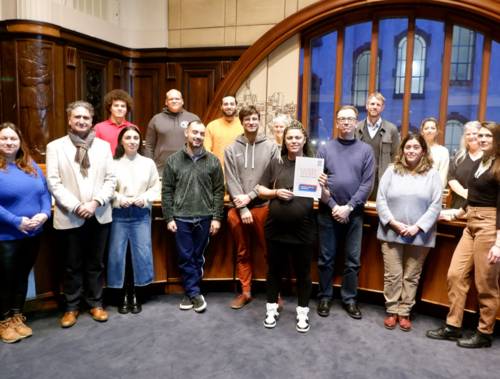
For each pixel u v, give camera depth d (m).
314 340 2.81
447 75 4.85
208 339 2.80
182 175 3.11
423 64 4.95
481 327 2.75
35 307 3.17
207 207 3.18
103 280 3.13
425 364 2.54
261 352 2.65
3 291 2.69
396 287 3.00
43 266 3.15
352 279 3.17
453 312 2.83
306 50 5.24
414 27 4.85
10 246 2.62
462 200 3.44
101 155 2.92
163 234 3.50
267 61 5.32
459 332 2.85
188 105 5.89
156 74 5.97
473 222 2.69
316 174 2.75
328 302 3.22
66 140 2.86
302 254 2.87
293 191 2.80
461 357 2.63
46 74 4.69
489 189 2.60
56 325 2.96
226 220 3.53
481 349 2.73
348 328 2.99
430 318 3.18
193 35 5.80
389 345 2.76
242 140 3.23
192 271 3.24
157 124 3.89
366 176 3.02
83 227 2.90
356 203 2.99
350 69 5.17
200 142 3.09
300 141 2.80
